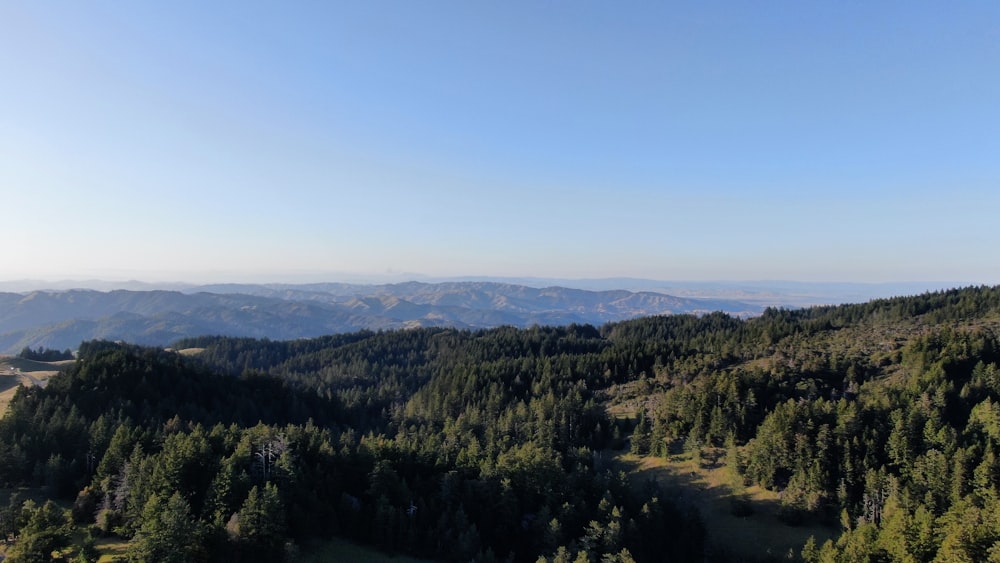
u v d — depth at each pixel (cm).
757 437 11744
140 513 7062
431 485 9481
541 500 9356
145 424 11638
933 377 12112
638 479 12012
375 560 7712
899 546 7081
